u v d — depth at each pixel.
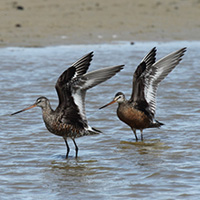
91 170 12.08
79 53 26.80
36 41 28.86
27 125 15.70
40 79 21.75
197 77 22.22
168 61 14.62
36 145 13.95
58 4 36.53
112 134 15.06
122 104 14.52
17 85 20.67
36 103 12.96
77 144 14.11
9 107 17.61
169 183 11.15
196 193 10.57
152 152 13.39
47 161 12.70
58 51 27.20
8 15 32.94
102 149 13.72
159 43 29.50
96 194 10.62
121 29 31.84
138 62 25.00
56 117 12.87
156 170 11.95
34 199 10.36
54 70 23.36
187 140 14.35
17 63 24.56
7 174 11.77
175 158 12.84
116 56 26.20
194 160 12.65
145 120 14.52
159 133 15.12
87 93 19.58
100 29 31.55
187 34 31.47
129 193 10.62
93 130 12.94
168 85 20.81
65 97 12.78
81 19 33.25
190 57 26.52
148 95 14.62
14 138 14.45
